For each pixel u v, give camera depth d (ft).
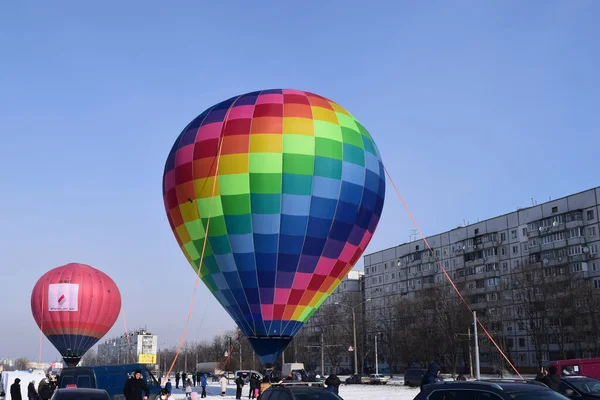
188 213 121.90
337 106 131.34
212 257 120.47
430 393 46.09
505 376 303.48
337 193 119.34
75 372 106.32
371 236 130.11
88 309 224.12
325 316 438.40
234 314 122.31
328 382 95.71
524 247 341.21
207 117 126.52
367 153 126.93
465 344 313.94
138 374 69.72
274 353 120.16
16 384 111.45
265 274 117.29
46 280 227.81
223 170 118.01
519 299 305.12
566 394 66.44
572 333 278.46
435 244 410.31
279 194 116.26
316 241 118.01
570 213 313.73
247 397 161.79
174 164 126.21
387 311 438.81
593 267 300.81
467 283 370.32
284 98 125.80
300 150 117.91
